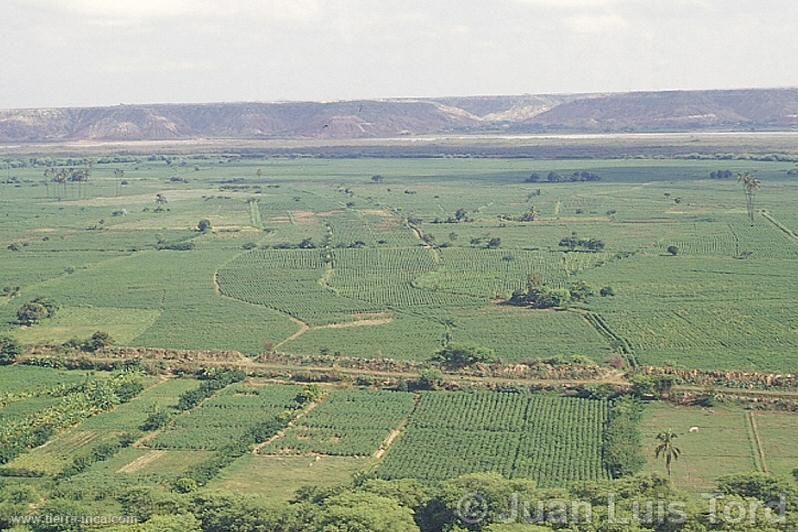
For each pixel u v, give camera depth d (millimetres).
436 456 135750
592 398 158375
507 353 183250
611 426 143500
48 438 145875
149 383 171625
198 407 157875
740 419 148000
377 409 155250
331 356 183250
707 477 126312
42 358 184625
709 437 140750
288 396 162125
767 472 126812
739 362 173750
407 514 107500
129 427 149375
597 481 118188
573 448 137500
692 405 154500
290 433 146000
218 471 132125
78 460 135250
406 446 139625
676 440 139875
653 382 158625
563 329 198750
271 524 109312
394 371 173125
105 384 166500
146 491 118188
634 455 132250
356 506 107375
